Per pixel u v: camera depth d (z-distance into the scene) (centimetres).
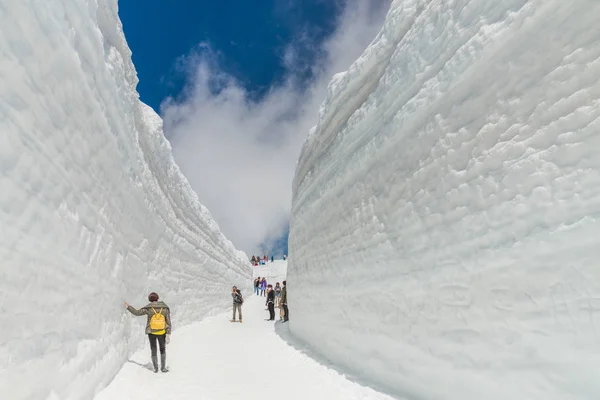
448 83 387
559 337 251
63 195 326
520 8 316
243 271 2708
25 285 251
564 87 274
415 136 435
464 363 328
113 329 505
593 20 263
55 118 308
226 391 493
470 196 337
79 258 366
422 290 388
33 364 256
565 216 257
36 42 269
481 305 313
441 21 419
